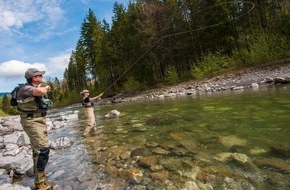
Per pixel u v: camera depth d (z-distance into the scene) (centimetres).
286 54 2055
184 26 3253
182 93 1836
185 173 381
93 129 859
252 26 3181
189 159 431
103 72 4153
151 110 1155
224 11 3053
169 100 1531
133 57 3444
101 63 4078
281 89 1065
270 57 2133
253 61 2253
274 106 725
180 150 484
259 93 1059
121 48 3747
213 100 1102
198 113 825
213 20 3094
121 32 3694
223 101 1012
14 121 1459
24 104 405
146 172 406
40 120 416
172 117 837
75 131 896
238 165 374
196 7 3244
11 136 884
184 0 3300
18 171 482
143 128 745
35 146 409
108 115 1179
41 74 436
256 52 2253
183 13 3266
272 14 3197
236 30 3244
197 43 3362
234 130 547
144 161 454
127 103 1992
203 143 499
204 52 3266
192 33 3275
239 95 1113
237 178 337
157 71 3406
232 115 698
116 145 596
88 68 5144
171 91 2192
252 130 524
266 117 609
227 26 3103
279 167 345
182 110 959
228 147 454
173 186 348
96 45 4269
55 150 638
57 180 425
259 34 2384
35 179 406
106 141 654
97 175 424
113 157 507
